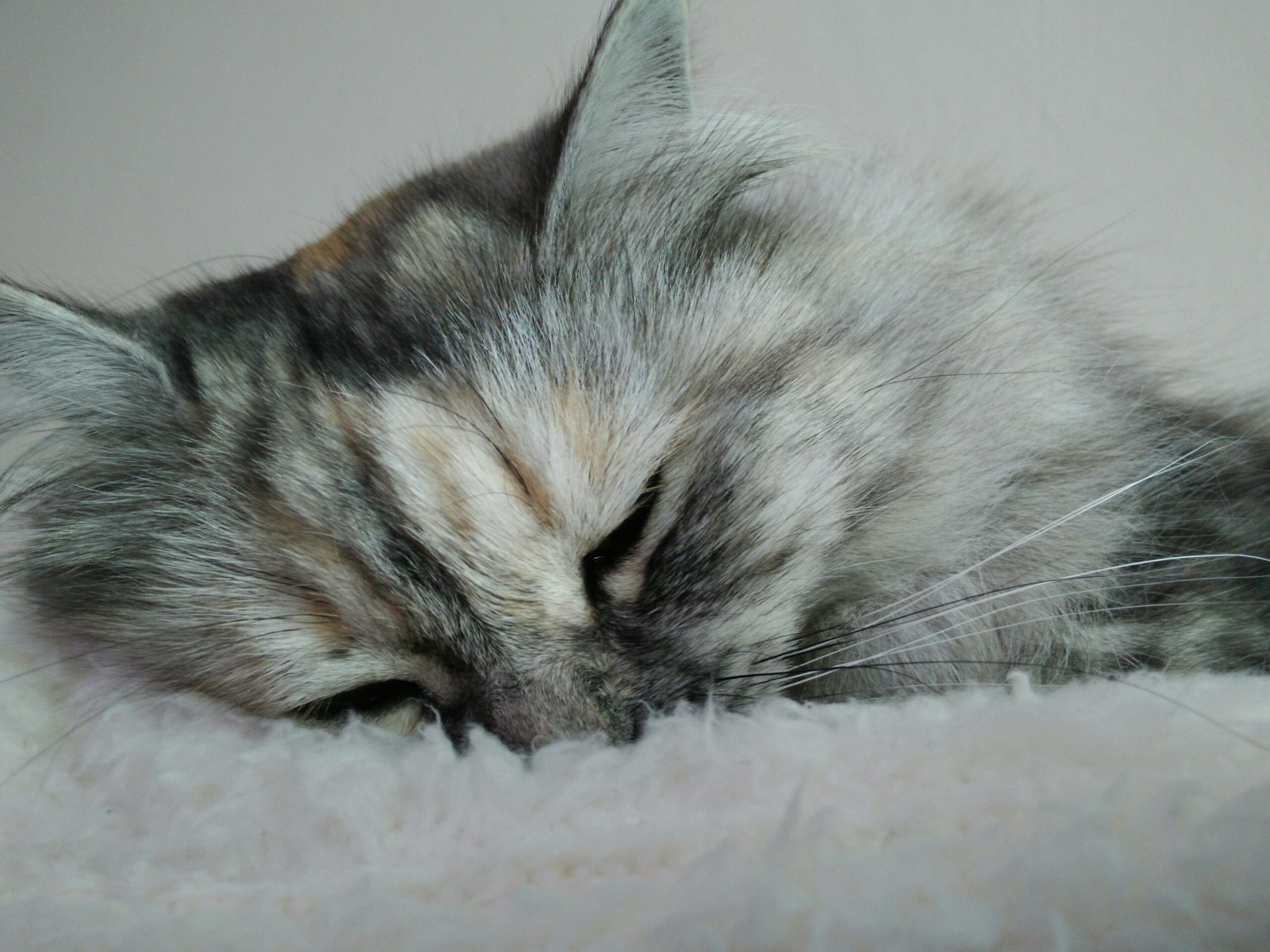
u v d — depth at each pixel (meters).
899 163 0.41
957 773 0.29
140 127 0.51
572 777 0.30
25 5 0.52
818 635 0.36
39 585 0.38
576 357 0.35
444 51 0.50
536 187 0.36
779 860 0.27
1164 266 0.47
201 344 0.37
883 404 0.36
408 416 0.34
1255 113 0.47
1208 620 0.36
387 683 0.35
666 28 0.36
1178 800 0.27
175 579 0.36
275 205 0.51
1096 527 0.37
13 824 0.31
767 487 0.35
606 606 0.35
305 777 0.30
